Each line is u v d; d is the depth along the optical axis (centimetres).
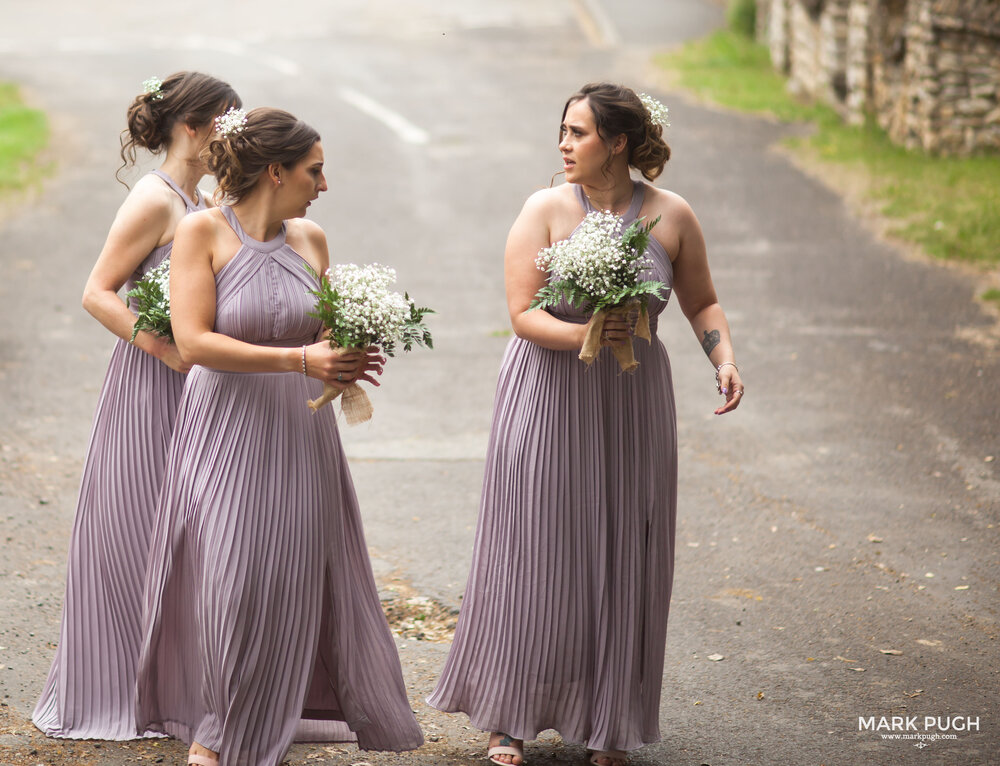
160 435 891
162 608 823
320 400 789
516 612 844
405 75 4747
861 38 3588
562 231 846
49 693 907
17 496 1360
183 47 5572
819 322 2097
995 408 1678
